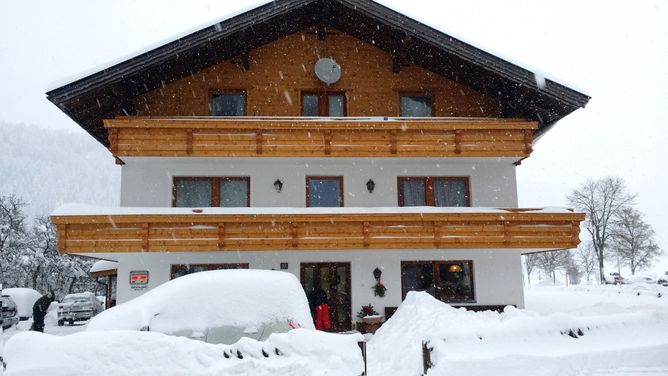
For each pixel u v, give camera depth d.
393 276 16.33
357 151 15.80
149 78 16.16
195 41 15.04
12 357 5.82
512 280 16.62
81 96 14.65
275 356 6.25
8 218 45.25
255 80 17.20
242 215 14.71
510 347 7.54
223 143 15.46
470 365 7.11
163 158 15.70
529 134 16.11
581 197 52.50
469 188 17.08
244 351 6.18
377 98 17.45
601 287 37.41
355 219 15.03
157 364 5.84
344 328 16.00
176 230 14.59
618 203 51.41
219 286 8.32
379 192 16.81
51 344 5.90
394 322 12.32
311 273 16.23
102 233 14.39
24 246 44.06
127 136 15.28
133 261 15.70
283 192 16.56
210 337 7.83
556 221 15.66
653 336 8.25
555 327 7.93
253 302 8.23
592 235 52.00
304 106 17.45
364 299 16.14
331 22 17.58
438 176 17.06
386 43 17.34
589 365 7.40
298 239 14.92
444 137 16.00
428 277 16.55
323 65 16.92
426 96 17.75
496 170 17.19
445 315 10.43
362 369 6.41
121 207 15.20
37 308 16.19
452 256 16.59
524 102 16.59
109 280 22.16
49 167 151.50
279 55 17.45
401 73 17.67
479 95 17.67
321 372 6.11
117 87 15.09
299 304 8.50
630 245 52.59
